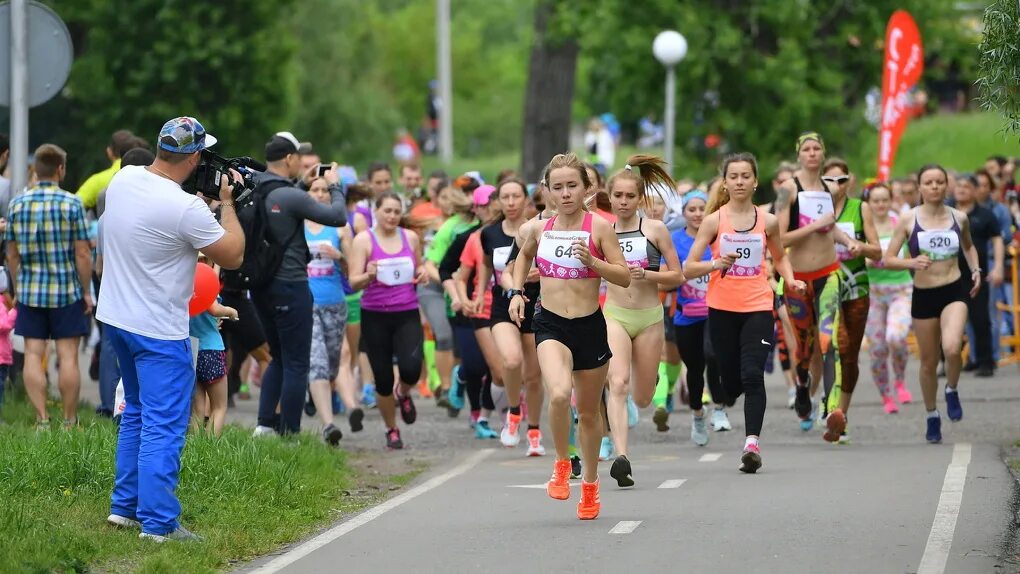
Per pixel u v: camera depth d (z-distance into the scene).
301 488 25.59
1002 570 18.94
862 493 24.91
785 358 39.34
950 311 32.03
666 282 26.81
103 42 93.44
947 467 27.64
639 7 71.38
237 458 25.86
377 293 32.97
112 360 32.56
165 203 21.25
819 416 34.22
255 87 97.50
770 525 22.27
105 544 20.66
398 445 33.22
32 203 31.11
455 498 25.91
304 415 40.66
